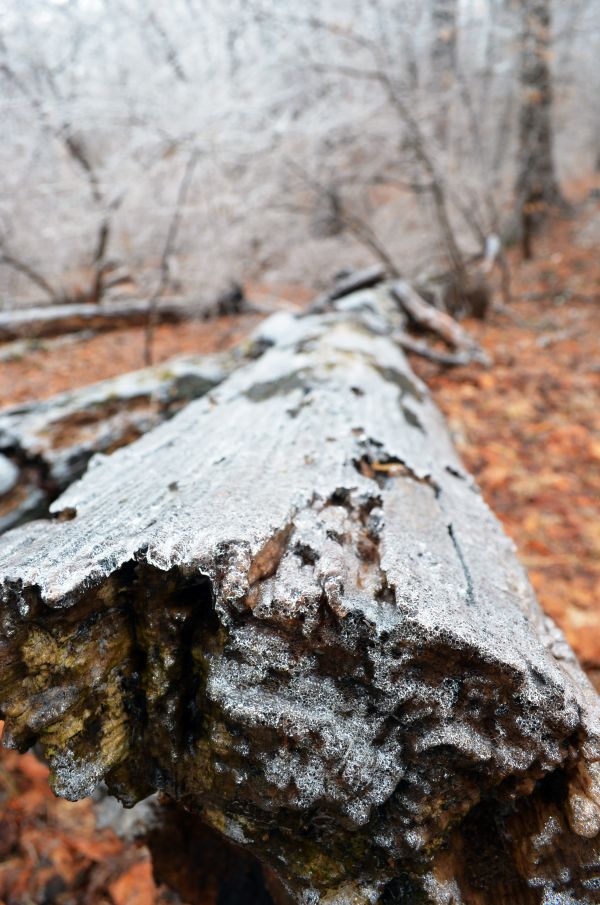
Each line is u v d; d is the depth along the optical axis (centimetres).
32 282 771
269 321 384
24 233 700
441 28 645
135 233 718
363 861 108
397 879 109
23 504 267
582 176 1131
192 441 182
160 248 711
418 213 734
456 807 105
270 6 595
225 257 680
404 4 631
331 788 98
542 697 96
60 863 198
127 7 613
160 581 104
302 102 670
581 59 845
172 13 640
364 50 627
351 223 643
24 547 115
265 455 161
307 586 100
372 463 170
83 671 102
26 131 625
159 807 171
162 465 160
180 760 110
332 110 617
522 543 259
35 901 191
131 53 653
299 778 98
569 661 123
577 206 907
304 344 300
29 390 472
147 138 548
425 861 105
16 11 606
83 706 104
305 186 689
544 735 98
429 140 614
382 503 140
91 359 554
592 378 405
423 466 179
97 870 196
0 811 212
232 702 97
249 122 584
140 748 112
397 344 400
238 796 106
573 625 216
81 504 136
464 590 113
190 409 233
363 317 384
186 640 108
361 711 100
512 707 97
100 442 288
